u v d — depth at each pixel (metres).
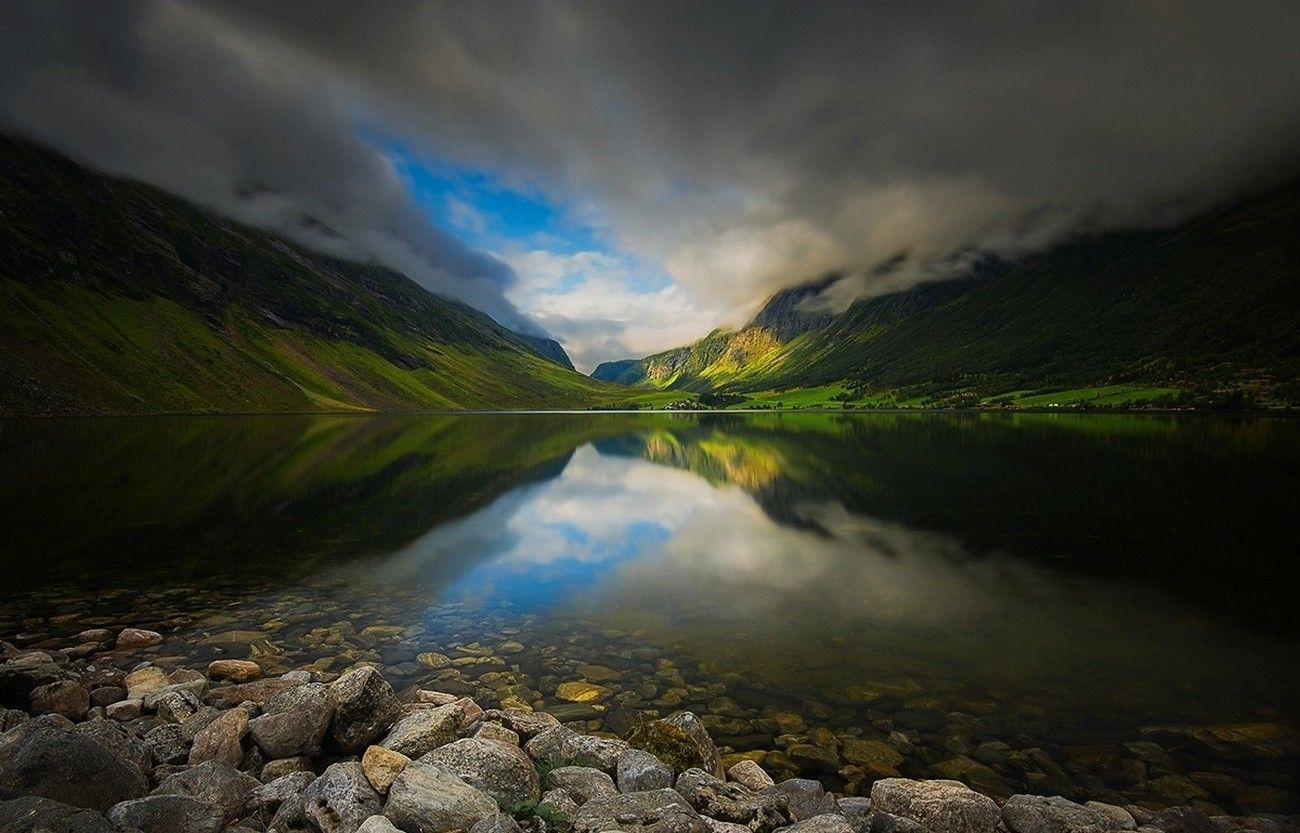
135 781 9.04
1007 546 29.02
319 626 18.16
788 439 100.44
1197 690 14.53
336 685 11.70
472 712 11.86
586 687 14.30
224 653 15.97
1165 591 22.28
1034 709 13.55
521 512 37.62
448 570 24.70
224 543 28.81
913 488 47.00
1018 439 89.50
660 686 14.43
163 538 29.53
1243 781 10.96
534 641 17.20
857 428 131.38
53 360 164.25
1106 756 11.74
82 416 146.12
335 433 105.31
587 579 23.62
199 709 12.27
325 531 31.64
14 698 11.86
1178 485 46.66
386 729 11.48
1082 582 23.38
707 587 22.67
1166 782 10.92
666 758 10.52
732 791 9.49
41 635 17.02
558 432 124.06
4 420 123.31
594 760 10.49
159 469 53.69
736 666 15.66
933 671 15.49
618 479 53.56
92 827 7.38
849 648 16.94
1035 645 17.27
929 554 27.64
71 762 8.48
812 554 27.64
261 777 10.05
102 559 25.69
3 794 7.93
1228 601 21.11
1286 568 25.17
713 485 49.69
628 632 18.05
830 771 11.10
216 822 8.42
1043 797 10.02
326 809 8.47
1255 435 88.56
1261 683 14.93
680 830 8.10
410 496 43.19
